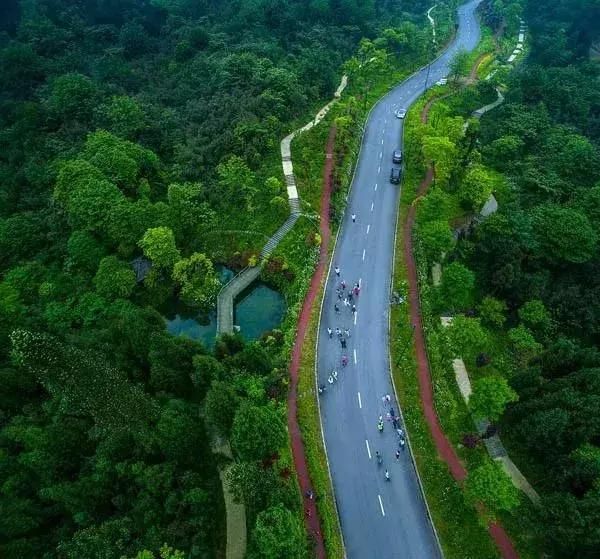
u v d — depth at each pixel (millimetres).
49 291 82938
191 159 104625
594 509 51281
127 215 87188
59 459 61969
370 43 145500
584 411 59156
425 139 100500
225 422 60219
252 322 85250
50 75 136750
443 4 193375
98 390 60125
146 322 70625
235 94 118750
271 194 97938
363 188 104000
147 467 59031
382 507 60500
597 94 134000
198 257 84812
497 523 58406
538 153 112750
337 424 68062
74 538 54312
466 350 72750
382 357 75688
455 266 78188
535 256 87312
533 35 172375
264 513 49656
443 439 66000
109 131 112750
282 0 158000
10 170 109125
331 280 86500
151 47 157375
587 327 81750
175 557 49812
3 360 75312
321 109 124312
